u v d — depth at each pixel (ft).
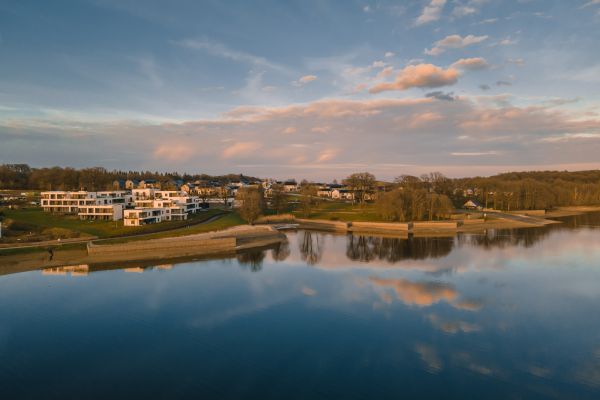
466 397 99.04
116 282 204.85
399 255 272.72
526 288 186.50
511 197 558.15
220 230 364.99
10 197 509.76
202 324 146.00
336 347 126.31
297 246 321.11
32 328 143.74
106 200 443.32
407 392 101.09
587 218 502.79
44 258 259.80
